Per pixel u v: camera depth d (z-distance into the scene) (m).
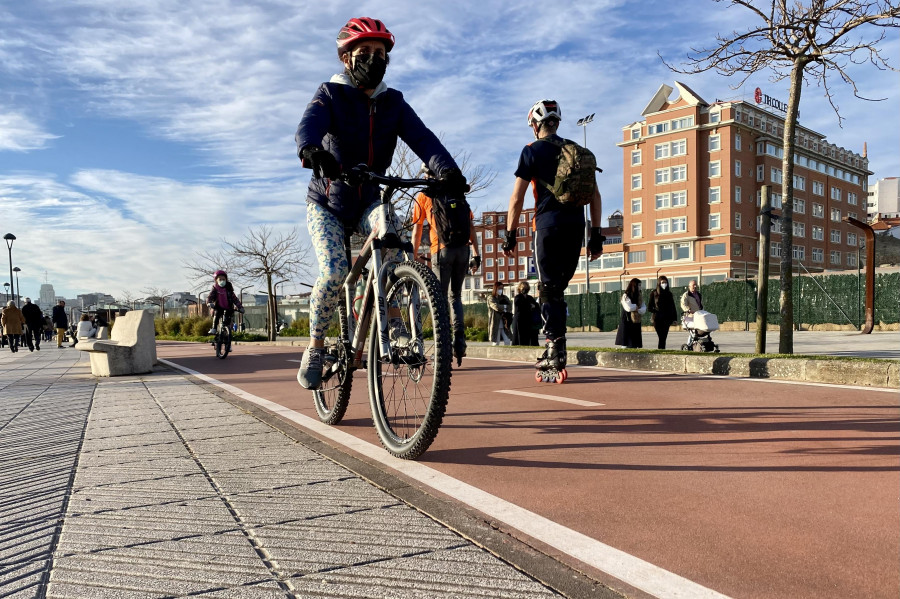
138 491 2.61
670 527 2.12
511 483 2.69
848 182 90.25
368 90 3.52
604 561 1.84
